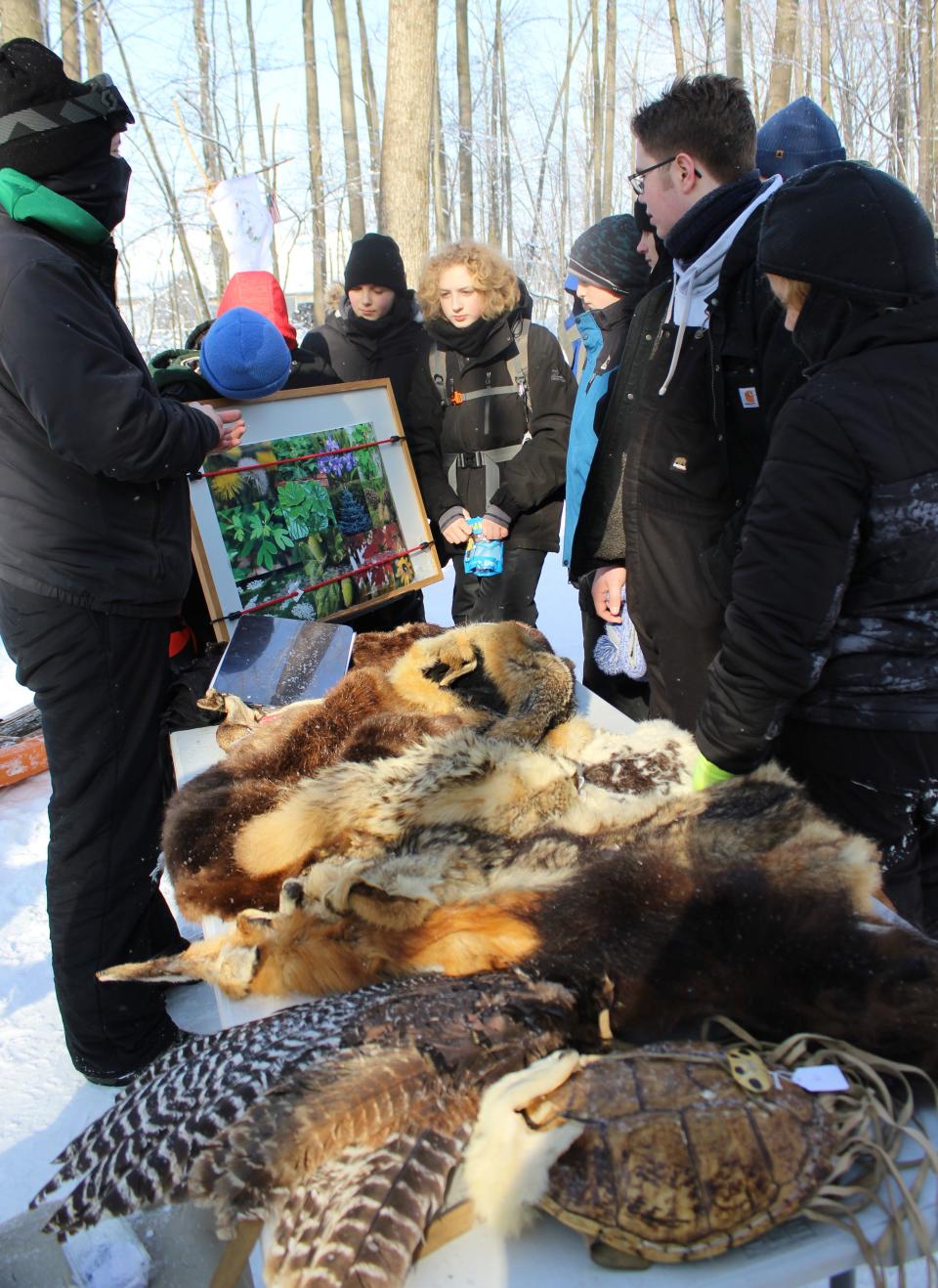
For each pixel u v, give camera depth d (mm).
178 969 1462
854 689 1573
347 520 2986
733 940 1210
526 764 1605
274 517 2750
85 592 1896
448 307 3295
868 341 1481
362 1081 1073
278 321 3387
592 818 1548
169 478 1986
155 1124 1138
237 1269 1052
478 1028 1135
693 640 2363
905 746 1578
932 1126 1131
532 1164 985
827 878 1277
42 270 1742
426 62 7383
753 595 1489
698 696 2414
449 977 1256
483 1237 1026
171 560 2027
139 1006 2146
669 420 2266
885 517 1460
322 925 1388
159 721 2133
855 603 1550
